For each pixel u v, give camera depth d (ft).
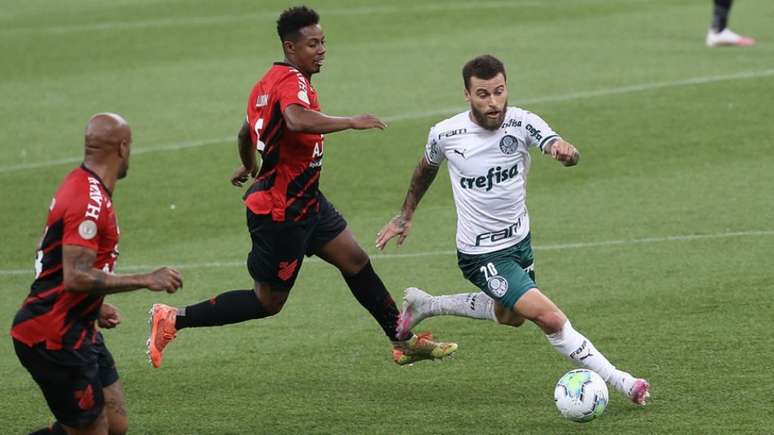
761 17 214.48
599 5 229.86
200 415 78.18
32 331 62.23
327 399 80.18
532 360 85.71
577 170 135.95
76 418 63.72
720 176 130.41
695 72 175.01
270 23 227.40
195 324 81.56
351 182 136.26
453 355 87.61
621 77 174.70
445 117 159.94
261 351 90.58
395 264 110.83
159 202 132.77
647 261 106.42
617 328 90.68
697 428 71.31
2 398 82.99
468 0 238.48
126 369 87.81
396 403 78.89
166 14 240.94
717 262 104.78
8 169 147.43
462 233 76.79
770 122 148.77
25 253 119.24
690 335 88.02
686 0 232.32
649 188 128.16
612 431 71.77
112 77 192.75
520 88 171.94
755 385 77.66
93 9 250.37
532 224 119.24
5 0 266.57
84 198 61.21
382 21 223.10
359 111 164.86
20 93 184.96
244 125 84.43
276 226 79.82
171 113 170.09
